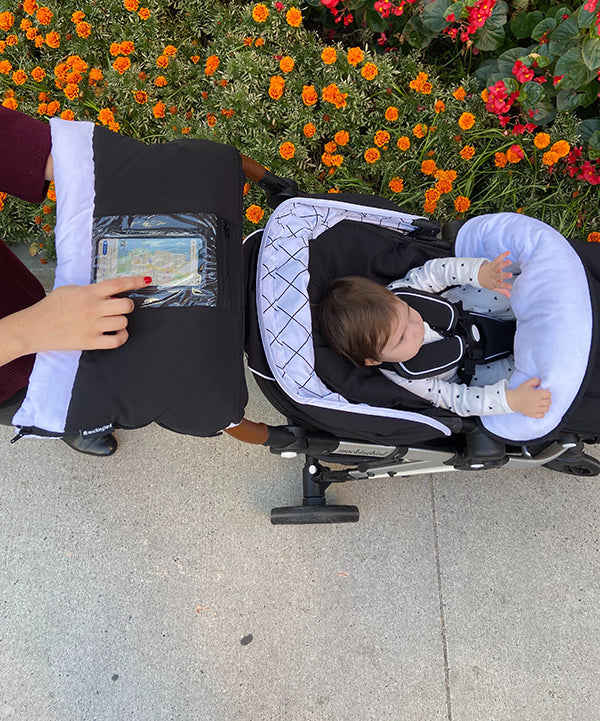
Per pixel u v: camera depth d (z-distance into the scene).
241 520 2.06
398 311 1.53
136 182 1.12
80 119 2.21
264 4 2.09
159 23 2.27
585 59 1.82
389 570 1.99
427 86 1.98
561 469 2.01
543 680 1.83
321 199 1.56
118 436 2.17
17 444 2.15
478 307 1.77
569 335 1.34
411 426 1.41
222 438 2.18
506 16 2.12
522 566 1.98
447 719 1.80
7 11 2.25
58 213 1.11
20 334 0.92
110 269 1.08
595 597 1.93
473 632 1.90
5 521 2.06
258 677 1.86
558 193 2.12
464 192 2.18
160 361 1.03
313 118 2.11
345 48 2.41
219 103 2.12
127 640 1.90
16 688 1.86
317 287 1.65
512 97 1.95
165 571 1.99
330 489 2.10
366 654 1.88
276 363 1.37
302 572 1.99
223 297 1.11
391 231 1.72
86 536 2.04
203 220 1.12
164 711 1.83
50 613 1.94
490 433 1.48
